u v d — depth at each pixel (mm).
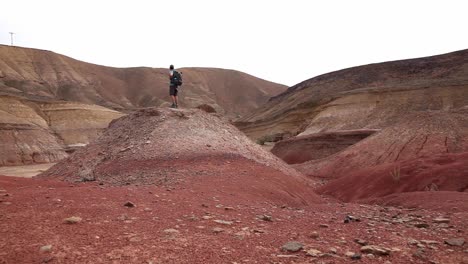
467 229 7352
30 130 67812
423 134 36125
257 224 6918
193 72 181500
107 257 4539
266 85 194625
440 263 5000
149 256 4648
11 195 8023
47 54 148750
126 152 19234
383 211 10969
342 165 37438
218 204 8898
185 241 5355
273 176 16438
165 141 19828
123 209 7227
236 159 18312
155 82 165500
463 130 34781
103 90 151125
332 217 8523
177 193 9727
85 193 8680
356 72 91375
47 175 20406
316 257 4961
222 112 155250
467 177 17641
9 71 127688
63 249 4734
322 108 76812
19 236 5199
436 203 11719
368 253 5309
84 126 78375
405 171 20844
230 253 4941
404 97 66312
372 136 41312
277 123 84750
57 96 132125
